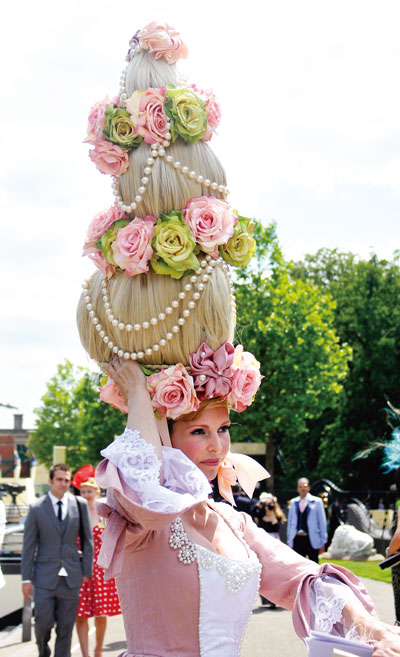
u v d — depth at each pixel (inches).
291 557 93.5
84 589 297.6
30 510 281.9
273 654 302.5
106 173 92.1
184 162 91.4
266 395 1185.4
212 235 88.7
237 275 1189.7
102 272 92.3
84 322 94.4
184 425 89.7
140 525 79.7
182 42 95.3
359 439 1407.5
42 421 2278.5
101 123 92.5
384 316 1483.8
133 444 81.7
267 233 1190.3
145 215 90.7
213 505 95.7
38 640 279.1
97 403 2005.4
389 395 1440.7
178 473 83.2
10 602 400.5
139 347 89.0
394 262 1545.3
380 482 1439.5
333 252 1782.7
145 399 86.2
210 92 94.4
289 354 1169.4
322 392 1255.5
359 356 1476.4
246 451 905.5
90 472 339.6
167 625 82.4
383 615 370.0
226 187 94.3
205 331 89.0
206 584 83.3
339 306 1561.3
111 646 332.2
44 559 279.0
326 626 86.1
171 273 87.7
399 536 198.7
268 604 451.8
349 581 89.4
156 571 83.0
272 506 475.5
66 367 2325.3
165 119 90.9
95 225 92.7
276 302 1173.1
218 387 87.9
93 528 302.4
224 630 83.8
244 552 90.5
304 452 1596.9
